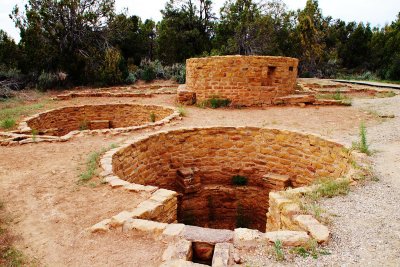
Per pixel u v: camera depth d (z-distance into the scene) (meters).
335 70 30.56
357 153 5.61
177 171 8.23
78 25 21.00
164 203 4.09
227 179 8.61
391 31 31.80
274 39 27.16
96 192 4.44
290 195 3.99
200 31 30.11
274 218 4.02
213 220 8.52
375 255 2.72
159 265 2.75
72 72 21.08
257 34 26.52
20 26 19.59
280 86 11.94
